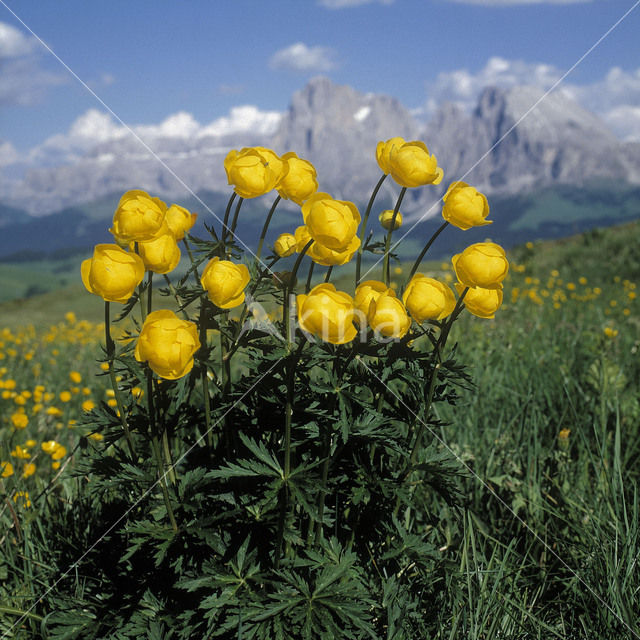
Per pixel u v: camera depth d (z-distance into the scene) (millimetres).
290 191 1757
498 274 1590
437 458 1947
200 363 1736
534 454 2914
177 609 1805
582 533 2314
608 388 3533
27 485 2910
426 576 1977
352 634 1586
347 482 1913
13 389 5008
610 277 12289
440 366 1807
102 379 5121
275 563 1698
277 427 1876
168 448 1901
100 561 2002
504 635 1927
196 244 1738
